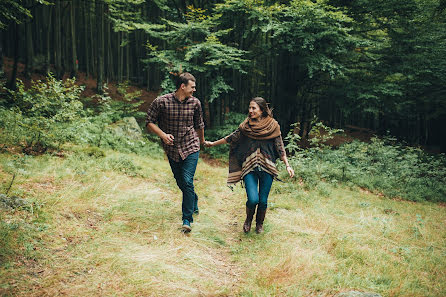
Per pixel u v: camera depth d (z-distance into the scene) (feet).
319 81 39.22
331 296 7.13
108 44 49.01
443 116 48.98
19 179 11.45
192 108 10.54
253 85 48.57
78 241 8.59
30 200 9.89
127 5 35.32
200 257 8.97
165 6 36.73
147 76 53.52
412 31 34.96
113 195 12.38
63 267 7.32
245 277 8.13
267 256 9.27
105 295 6.57
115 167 16.01
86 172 14.10
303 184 18.76
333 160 24.89
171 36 33.37
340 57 37.14
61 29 43.91
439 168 27.48
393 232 11.98
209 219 12.14
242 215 13.41
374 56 36.14
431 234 12.30
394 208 16.69
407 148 31.71
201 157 30.60
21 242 7.75
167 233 10.08
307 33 29.63
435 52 34.12
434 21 35.06
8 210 8.96
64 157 15.83
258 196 10.85
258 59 43.65
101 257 7.97
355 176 22.98
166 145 10.59
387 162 25.89
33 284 6.54
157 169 18.60
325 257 9.15
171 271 7.88
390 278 8.06
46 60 40.29
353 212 14.82
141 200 12.50
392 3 32.04
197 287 7.40
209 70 32.07
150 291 6.93
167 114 10.26
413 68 33.68
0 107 19.81
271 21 29.89
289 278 7.92
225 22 33.12
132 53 54.54
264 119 10.94
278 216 13.05
